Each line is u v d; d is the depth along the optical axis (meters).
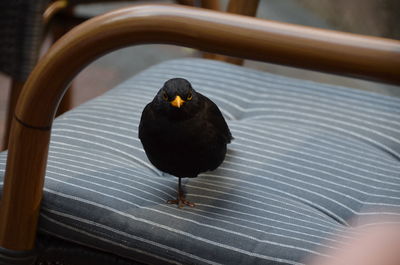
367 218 0.99
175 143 0.96
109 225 0.95
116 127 1.19
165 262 0.94
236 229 0.93
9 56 1.62
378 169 1.11
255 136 1.18
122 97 1.32
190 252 0.92
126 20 0.82
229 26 0.78
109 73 2.90
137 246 0.94
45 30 1.75
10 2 1.57
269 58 0.78
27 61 1.61
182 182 1.05
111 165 1.07
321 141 1.18
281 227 0.93
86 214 0.96
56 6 1.72
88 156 1.09
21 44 1.60
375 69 0.73
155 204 0.98
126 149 1.14
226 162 1.10
